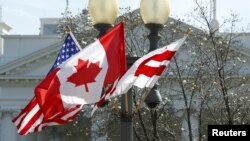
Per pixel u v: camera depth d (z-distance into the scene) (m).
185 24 42.31
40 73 76.56
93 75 15.21
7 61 78.94
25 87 77.31
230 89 37.91
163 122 39.91
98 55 15.35
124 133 15.65
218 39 37.19
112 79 15.55
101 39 15.45
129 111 15.72
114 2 15.89
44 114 14.73
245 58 60.41
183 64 46.88
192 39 40.25
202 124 39.25
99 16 15.86
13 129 76.94
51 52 75.75
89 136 58.84
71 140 73.75
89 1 16.03
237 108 34.34
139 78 15.61
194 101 41.94
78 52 16.64
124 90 15.19
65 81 14.84
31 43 79.38
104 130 48.31
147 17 16.02
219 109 37.34
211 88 36.44
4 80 76.56
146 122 38.88
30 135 77.88
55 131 77.19
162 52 15.95
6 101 77.00
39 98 14.61
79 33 45.28
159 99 16.36
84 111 49.44
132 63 16.34
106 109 44.03
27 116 16.19
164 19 16.06
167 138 40.84
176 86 46.78
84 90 15.05
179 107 48.88
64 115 15.40
